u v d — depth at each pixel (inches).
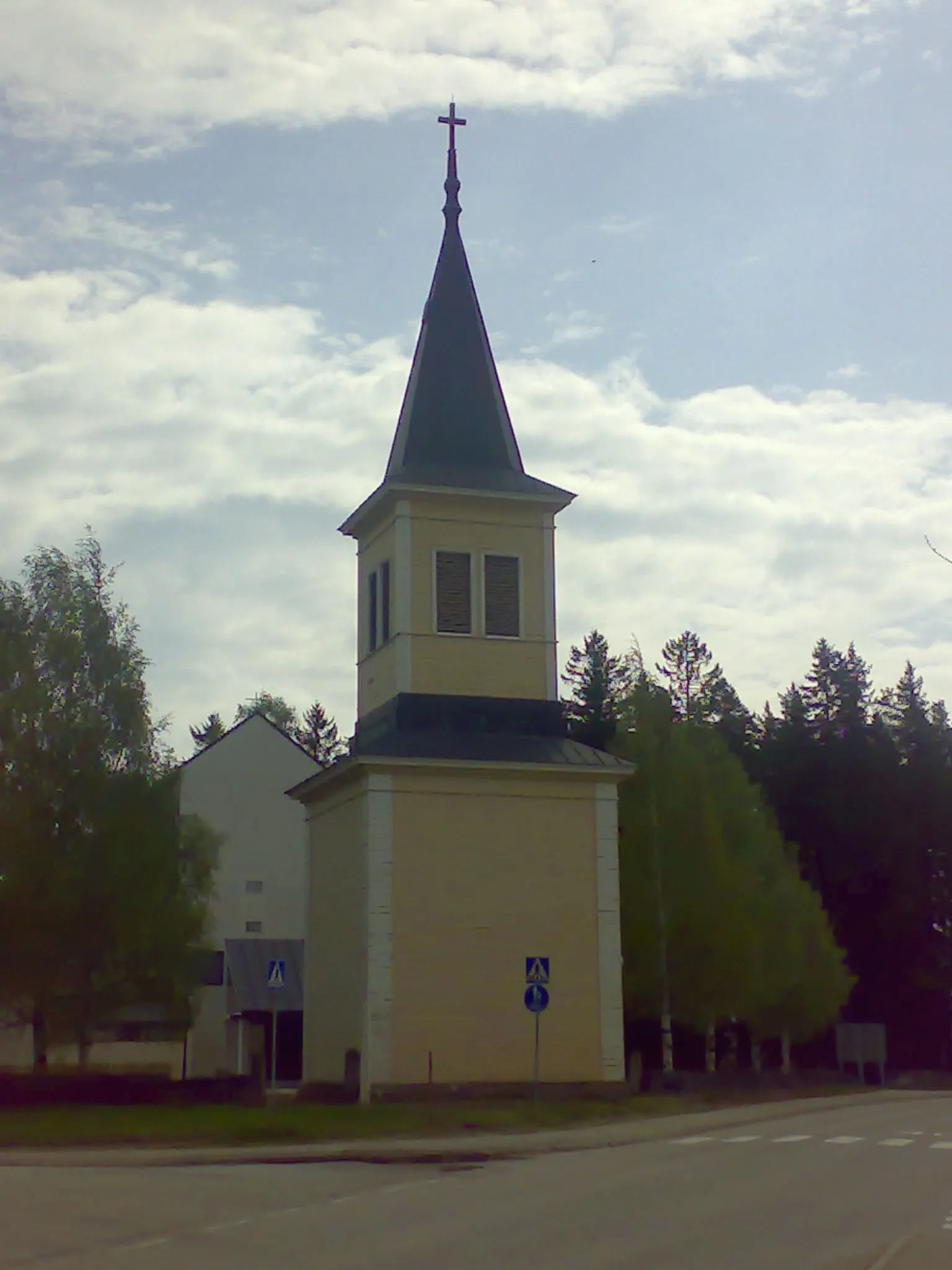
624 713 1863.9
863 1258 489.1
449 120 1577.3
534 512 1454.2
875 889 2925.7
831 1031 2618.1
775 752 3117.6
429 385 1486.2
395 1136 1031.0
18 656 1572.3
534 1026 1305.4
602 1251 504.4
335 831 1423.5
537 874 1333.7
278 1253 508.1
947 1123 1193.4
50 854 1481.3
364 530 1531.7
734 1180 735.1
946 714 3432.6
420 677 1389.0
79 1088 1328.7
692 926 1716.3
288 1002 2167.8
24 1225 586.2
